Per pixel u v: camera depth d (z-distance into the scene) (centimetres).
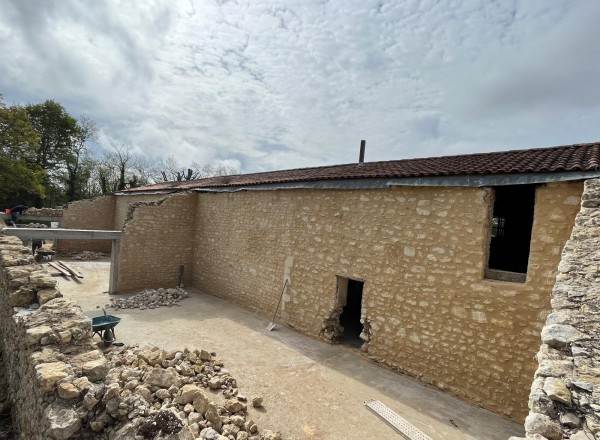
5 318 499
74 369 290
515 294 495
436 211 591
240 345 710
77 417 249
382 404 509
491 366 512
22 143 2302
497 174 509
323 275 780
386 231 662
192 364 565
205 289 1180
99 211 1859
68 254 1691
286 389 544
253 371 597
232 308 990
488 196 530
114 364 515
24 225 1783
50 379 268
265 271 940
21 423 340
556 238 463
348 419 474
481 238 534
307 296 812
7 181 2219
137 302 965
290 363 638
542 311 470
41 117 3020
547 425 196
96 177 3550
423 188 610
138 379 470
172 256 1202
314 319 789
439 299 578
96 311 885
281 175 1132
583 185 445
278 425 451
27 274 477
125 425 245
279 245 901
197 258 1231
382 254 666
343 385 567
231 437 398
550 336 264
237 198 1066
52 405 257
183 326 804
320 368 625
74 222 1778
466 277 548
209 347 688
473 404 524
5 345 489
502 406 497
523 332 486
